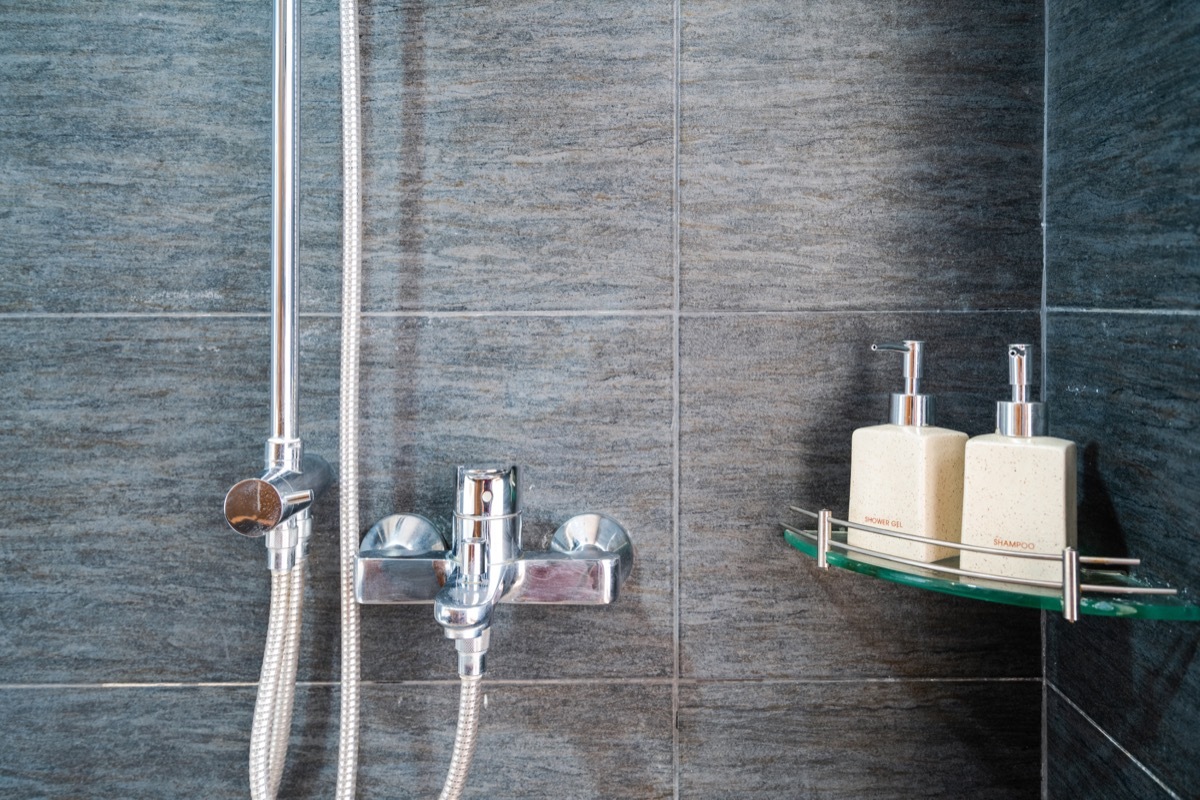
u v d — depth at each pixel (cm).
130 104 70
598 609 70
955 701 70
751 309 70
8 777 69
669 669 70
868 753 70
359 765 70
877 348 64
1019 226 70
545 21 70
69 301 70
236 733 70
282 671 65
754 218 70
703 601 70
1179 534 52
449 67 70
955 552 61
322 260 70
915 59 70
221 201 70
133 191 70
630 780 70
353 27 64
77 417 70
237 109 70
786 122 70
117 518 70
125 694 70
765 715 70
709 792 70
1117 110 59
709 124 70
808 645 70
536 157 70
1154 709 55
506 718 70
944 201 70
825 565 60
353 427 65
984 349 70
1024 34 70
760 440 70
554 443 70
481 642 59
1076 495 60
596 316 70
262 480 56
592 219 70
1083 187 64
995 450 57
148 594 70
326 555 71
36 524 70
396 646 70
